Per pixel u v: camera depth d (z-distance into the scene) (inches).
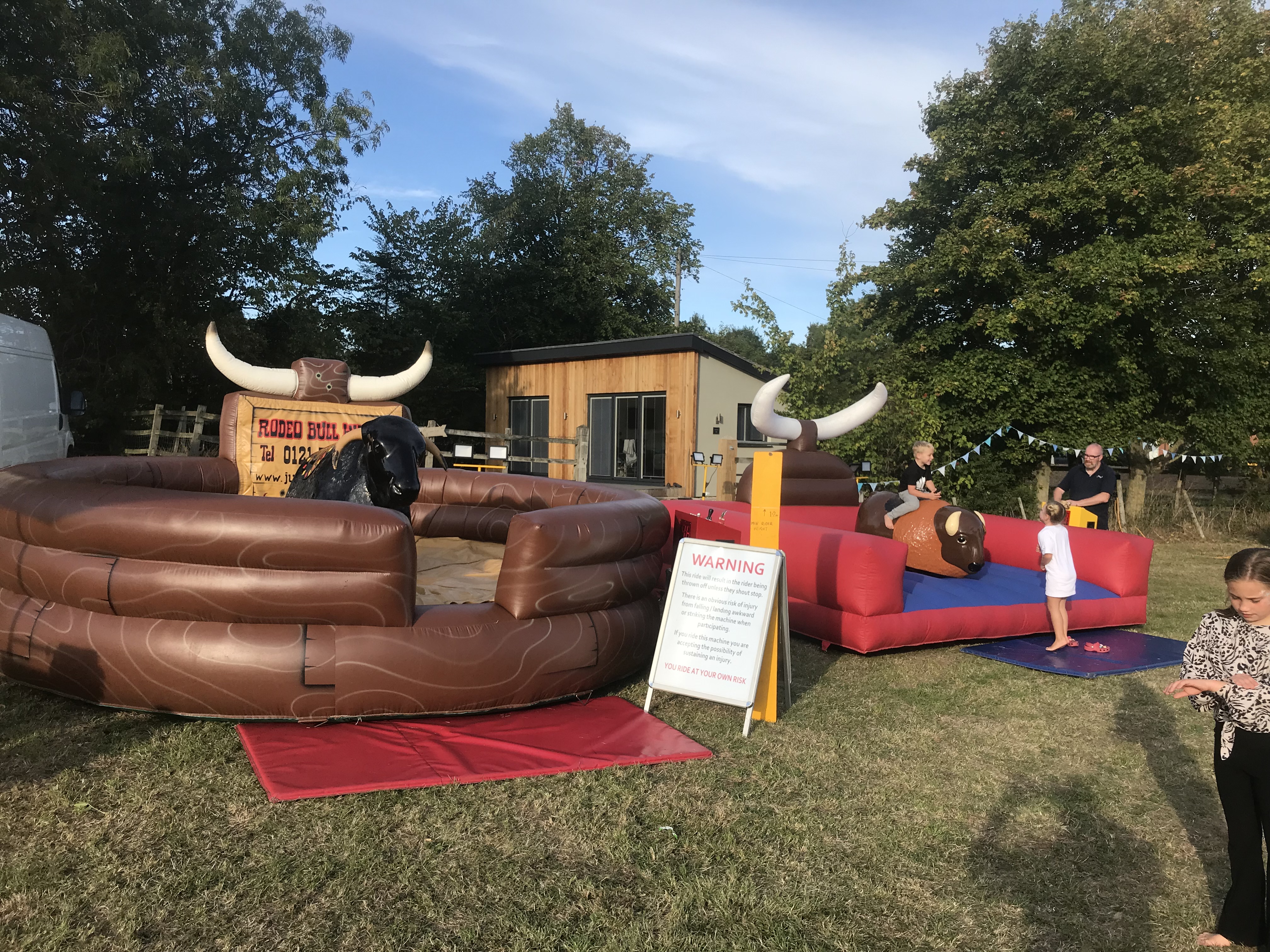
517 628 192.1
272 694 173.3
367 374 937.5
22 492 193.0
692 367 622.8
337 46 737.0
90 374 650.2
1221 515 641.0
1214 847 143.8
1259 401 646.5
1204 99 606.5
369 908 114.8
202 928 108.7
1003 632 284.5
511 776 157.4
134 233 645.9
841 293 618.2
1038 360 634.2
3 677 201.8
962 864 135.0
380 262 979.9
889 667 251.4
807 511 362.0
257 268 713.0
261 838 131.3
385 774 154.3
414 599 183.3
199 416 617.3
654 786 157.5
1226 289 626.8
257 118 687.1
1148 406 624.7
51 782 147.4
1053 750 186.5
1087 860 138.0
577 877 124.6
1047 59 623.5
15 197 580.1
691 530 251.4
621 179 1136.2
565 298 1026.7
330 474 219.6
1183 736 197.3
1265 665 110.1
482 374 989.8
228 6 690.8
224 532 173.0
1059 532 275.9
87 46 566.9
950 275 649.6
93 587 176.1
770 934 113.7
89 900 113.5
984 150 645.3
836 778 166.1
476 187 1097.4
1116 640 291.7
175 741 166.9
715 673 194.9
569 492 311.9
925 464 325.1
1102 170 611.8
